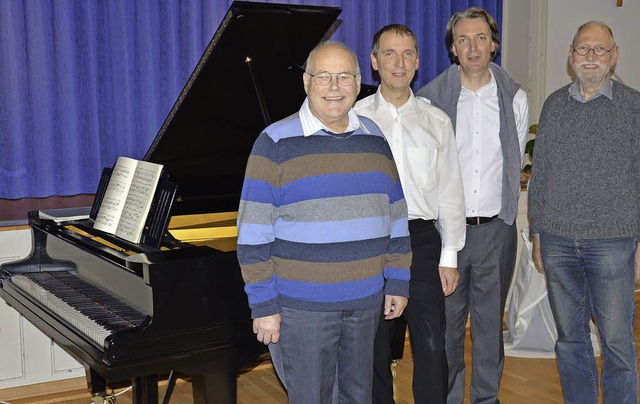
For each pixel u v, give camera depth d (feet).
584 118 8.80
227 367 7.79
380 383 8.86
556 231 9.06
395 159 8.48
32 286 9.22
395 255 7.57
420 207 8.55
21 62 11.80
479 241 9.44
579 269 9.15
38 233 10.11
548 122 9.14
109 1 12.20
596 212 8.79
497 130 9.39
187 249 7.91
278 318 6.95
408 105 8.57
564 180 8.96
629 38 16.62
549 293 9.43
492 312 9.66
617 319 8.91
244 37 8.54
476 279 9.64
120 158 9.14
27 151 12.05
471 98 9.43
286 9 8.37
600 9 16.26
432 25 14.79
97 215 9.23
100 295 8.57
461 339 9.77
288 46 9.02
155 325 7.33
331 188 6.81
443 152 8.68
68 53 12.00
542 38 15.81
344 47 6.92
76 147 12.25
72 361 11.76
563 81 16.20
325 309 6.86
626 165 8.66
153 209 8.84
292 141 6.84
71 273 9.32
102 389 9.68
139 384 8.50
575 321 9.31
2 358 11.26
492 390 9.85
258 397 11.55
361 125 7.19
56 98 12.11
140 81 12.61
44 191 12.16
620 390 9.05
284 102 9.80
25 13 11.74
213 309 7.63
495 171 9.42
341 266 6.83
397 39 8.28
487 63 9.20
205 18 12.91
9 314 11.23
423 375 8.67
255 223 6.82
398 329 10.02
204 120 9.34
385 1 14.32
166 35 12.66
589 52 8.55
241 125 9.68
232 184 10.59
